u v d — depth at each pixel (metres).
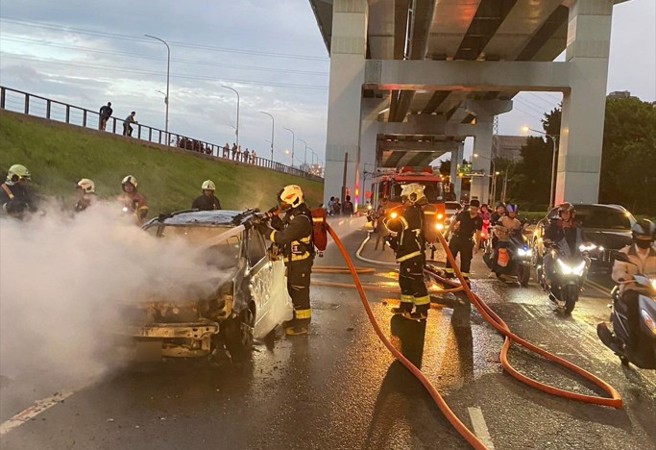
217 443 4.24
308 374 5.91
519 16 35.59
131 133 35.53
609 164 63.41
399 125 69.31
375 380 5.79
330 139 35.75
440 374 6.07
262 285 7.07
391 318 8.73
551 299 10.09
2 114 24.16
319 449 4.20
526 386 5.78
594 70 33.56
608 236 13.94
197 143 45.12
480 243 17.25
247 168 52.31
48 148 25.11
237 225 7.06
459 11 33.84
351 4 35.34
